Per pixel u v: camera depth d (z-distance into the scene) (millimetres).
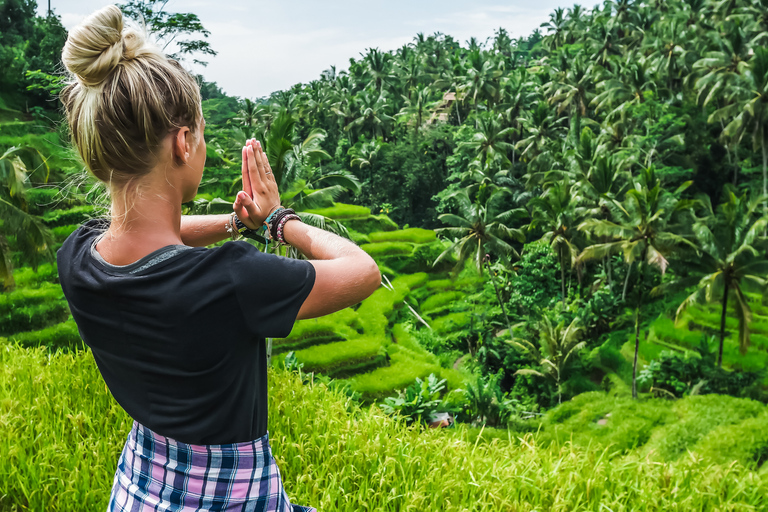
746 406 23781
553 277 42531
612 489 3404
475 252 41250
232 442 884
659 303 38062
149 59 822
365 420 3934
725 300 30219
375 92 79500
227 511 890
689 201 33750
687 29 63938
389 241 52031
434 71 99938
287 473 3160
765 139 43906
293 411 3941
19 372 4262
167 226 896
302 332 33688
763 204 39188
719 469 3783
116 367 886
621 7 82062
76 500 2693
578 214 39062
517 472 3439
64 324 27797
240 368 861
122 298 833
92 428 3393
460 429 4074
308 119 79000
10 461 2912
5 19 50781
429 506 2859
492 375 33062
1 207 17172
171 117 828
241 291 815
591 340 37594
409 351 36562
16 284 29328
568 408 27531
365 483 3025
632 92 55781
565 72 71062
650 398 30156
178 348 818
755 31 56906
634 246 32469
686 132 49688
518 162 66688
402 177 66250
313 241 998
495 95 76000
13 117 35969
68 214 29969
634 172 47844
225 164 39719
